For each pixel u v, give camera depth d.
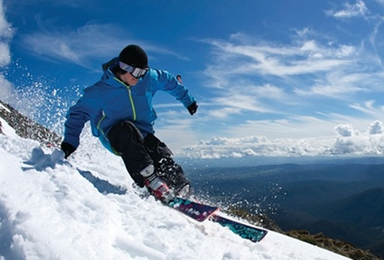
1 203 1.82
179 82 4.79
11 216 1.68
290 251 3.40
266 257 2.78
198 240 2.52
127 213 2.62
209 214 3.19
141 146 3.79
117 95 3.95
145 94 4.14
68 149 3.84
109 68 3.89
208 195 5.24
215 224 3.34
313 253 3.65
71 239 1.71
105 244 1.88
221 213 4.41
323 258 3.44
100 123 4.09
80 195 2.50
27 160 3.06
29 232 1.57
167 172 4.03
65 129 3.92
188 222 3.02
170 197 3.61
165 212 2.97
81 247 1.68
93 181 3.26
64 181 2.61
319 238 10.52
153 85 4.33
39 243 1.53
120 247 1.99
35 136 6.05
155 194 3.65
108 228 2.12
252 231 3.26
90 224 2.07
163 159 4.06
